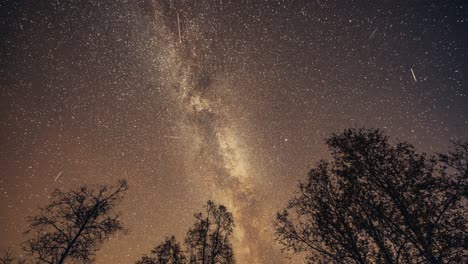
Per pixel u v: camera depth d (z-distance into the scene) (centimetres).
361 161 873
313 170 966
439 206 729
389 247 764
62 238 926
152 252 996
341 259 814
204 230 1125
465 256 657
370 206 821
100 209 1010
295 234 920
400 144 834
